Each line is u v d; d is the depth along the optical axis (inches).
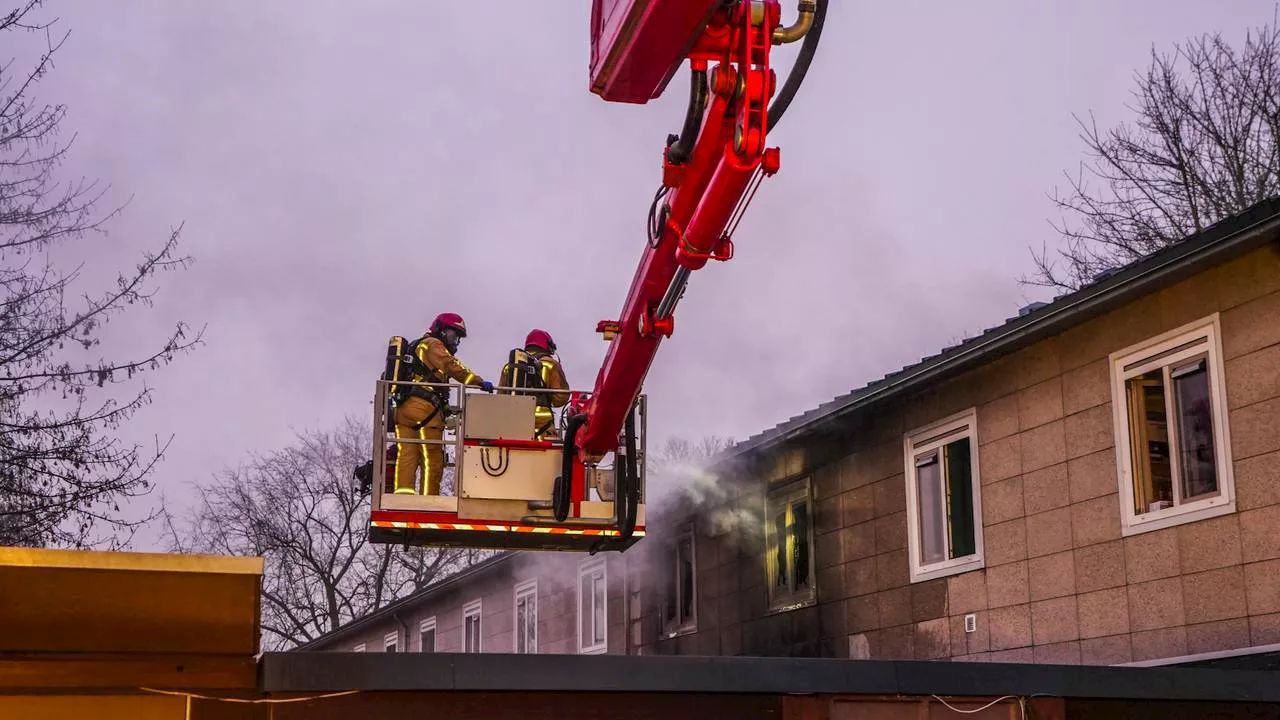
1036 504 475.8
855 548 568.7
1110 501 444.8
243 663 252.5
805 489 609.0
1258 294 399.5
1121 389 446.3
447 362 394.6
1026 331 462.9
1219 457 405.7
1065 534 461.4
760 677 281.3
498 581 956.6
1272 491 388.2
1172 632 414.6
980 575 496.1
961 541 512.4
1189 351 422.3
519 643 908.6
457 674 260.7
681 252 275.3
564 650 837.8
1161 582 421.4
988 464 500.4
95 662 243.6
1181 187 1033.5
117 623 233.0
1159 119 1047.0
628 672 272.1
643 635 745.0
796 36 240.4
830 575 582.9
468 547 401.4
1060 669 305.0
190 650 245.6
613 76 257.6
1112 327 452.4
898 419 552.1
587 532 388.2
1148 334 438.0
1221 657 393.7
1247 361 401.1
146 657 246.5
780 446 615.5
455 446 388.8
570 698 275.6
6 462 562.3
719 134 258.1
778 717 290.8
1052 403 474.3
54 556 211.6
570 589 841.5
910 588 531.5
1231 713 328.2
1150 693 310.5
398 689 257.0
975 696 298.7
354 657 255.4
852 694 293.7
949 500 518.9
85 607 226.5
